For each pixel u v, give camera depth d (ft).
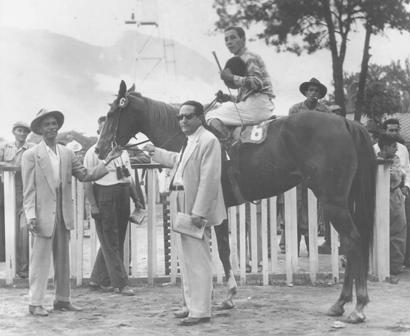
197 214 17.81
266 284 25.12
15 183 27.40
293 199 25.36
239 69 21.57
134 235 25.85
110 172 23.18
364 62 67.31
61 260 20.22
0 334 17.39
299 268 28.22
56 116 20.06
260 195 20.67
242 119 21.02
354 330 17.53
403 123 82.94
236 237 25.67
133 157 28.50
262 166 20.06
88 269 29.45
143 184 31.35
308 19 65.51
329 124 19.08
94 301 22.07
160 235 43.42
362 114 69.87
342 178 18.69
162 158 19.70
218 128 20.77
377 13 64.39
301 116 19.61
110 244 23.29
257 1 61.62
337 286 24.63
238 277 25.79
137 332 17.48
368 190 19.10
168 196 27.17
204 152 17.97
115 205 23.27
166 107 22.30
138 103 22.21
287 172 19.92
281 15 63.36
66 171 20.06
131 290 23.30
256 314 19.67
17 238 26.66
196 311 18.35
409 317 19.08
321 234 41.45
